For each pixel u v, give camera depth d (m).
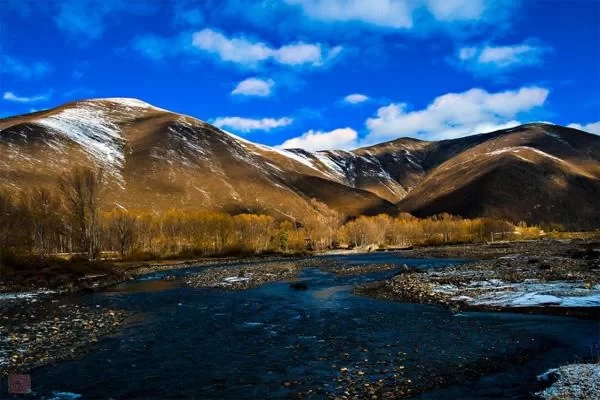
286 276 59.59
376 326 27.47
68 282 52.31
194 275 65.69
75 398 16.88
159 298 42.28
